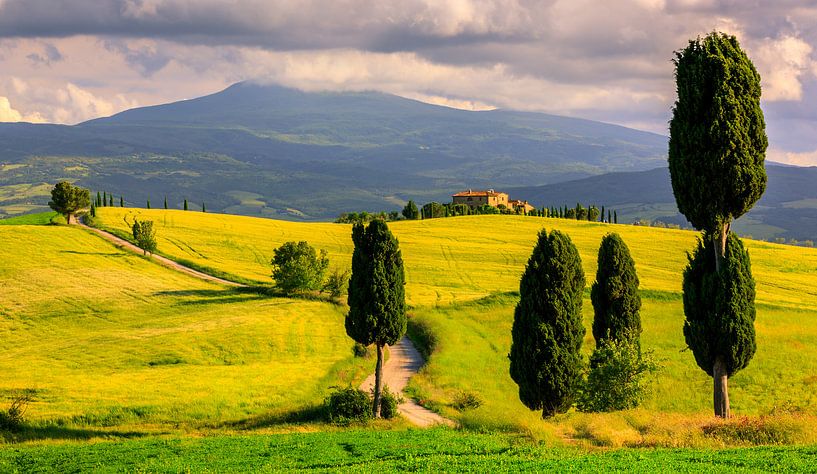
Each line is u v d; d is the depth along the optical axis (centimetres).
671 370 6347
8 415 4741
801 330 7569
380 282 5344
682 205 4053
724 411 4009
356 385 6228
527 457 3269
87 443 4303
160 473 3325
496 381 6391
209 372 6444
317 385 6097
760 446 3262
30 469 3553
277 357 7169
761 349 6806
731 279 3962
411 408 5566
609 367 4512
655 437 3631
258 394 5706
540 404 4606
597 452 3388
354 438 4072
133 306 9156
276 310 9144
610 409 4447
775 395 5622
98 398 5412
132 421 5031
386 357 7412
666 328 7725
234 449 3841
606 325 5334
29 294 9362
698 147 3916
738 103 3844
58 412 5025
